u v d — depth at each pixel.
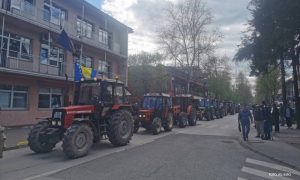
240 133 17.84
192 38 41.84
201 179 7.32
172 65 44.38
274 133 17.88
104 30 31.89
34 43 22.17
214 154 10.84
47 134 10.13
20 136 14.63
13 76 20.30
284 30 11.78
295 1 10.69
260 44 14.39
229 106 55.16
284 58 16.41
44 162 9.11
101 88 11.92
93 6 27.56
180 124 22.05
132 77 47.00
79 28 27.45
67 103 11.44
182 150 11.51
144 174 7.67
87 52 28.36
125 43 34.56
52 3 24.11
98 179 7.15
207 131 19.59
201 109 31.56
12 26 20.56
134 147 12.11
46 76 21.97
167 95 19.12
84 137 10.07
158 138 15.22
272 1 11.59
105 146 12.30
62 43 20.36
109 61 32.50
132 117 13.07
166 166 8.64
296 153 10.94
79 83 12.30
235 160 9.87
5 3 19.75
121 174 7.65
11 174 7.61
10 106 20.16
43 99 22.91
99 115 11.55
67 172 7.82
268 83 41.56
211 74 48.22
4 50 19.97
